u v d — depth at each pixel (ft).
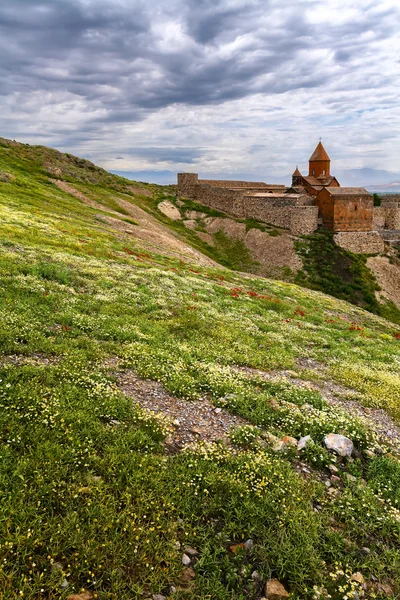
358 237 291.99
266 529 23.44
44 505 21.74
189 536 22.13
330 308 133.59
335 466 31.55
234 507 24.66
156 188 443.32
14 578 17.58
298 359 62.39
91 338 49.29
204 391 41.14
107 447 27.25
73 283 74.49
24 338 43.11
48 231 125.39
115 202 273.13
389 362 70.49
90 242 126.00
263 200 318.45
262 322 81.46
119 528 21.63
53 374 35.83
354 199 303.07
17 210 151.84
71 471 24.52
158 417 32.99
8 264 72.59
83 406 31.58
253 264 269.44
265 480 27.43
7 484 22.11
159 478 25.34
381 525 25.48
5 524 19.63
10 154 306.55
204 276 126.52
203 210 350.23
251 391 42.34
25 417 28.48
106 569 19.33
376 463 32.27
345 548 23.34
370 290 245.65
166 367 44.16
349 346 78.23
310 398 43.14
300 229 295.07
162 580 19.51
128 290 79.15
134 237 176.14
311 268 258.16
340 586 20.54
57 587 17.84
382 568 22.25
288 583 20.83
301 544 22.58
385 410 45.98
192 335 61.00
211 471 27.37
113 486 24.06
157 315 67.97
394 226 380.78
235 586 20.18
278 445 32.37
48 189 238.89
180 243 214.07
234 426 34.86
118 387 37.81
